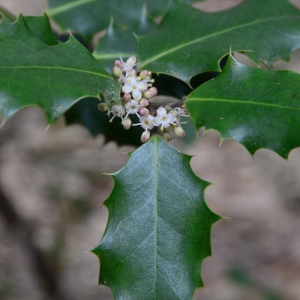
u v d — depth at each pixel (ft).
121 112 1.27
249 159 4.16
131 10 1.60
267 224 3.81
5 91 1.15
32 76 1.18
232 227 3.82
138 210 1.24
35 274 2.52
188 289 1.21
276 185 4.01
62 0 1.59
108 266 1.21
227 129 1.25
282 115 1.24
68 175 2.69
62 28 1.57
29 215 3.04
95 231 3.58
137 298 1.21
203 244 1.22
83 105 1.52
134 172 1.25
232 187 4.00
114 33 1.48
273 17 1.42
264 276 3.44
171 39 1.39
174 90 1.44
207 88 1.28
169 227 1.23
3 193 2.28
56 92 1.17
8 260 3.23
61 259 3.03
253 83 1.26
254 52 1.37
